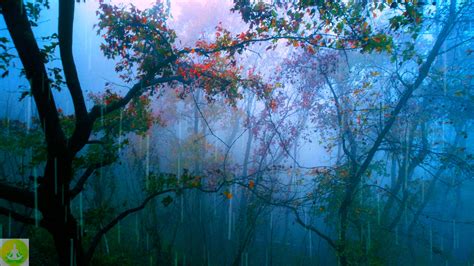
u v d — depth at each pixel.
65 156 6.44
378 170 11.79
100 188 13.51
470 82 12.02
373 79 12.36
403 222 14.32
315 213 11.15
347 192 10.49
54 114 6.12
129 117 9.37
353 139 11.31
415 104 12.00
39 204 6.46
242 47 7.91
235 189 15.13
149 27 7.67
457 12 9.40
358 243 10.52
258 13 7.45
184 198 15.08
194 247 17.11
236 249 16.50
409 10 6.62
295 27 7.62
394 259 12.67
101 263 12.05
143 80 7.67
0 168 12.40
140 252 14.70
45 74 5.88
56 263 12.03
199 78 8.50
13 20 5.31
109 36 8.11
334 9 7.21
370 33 7.81
